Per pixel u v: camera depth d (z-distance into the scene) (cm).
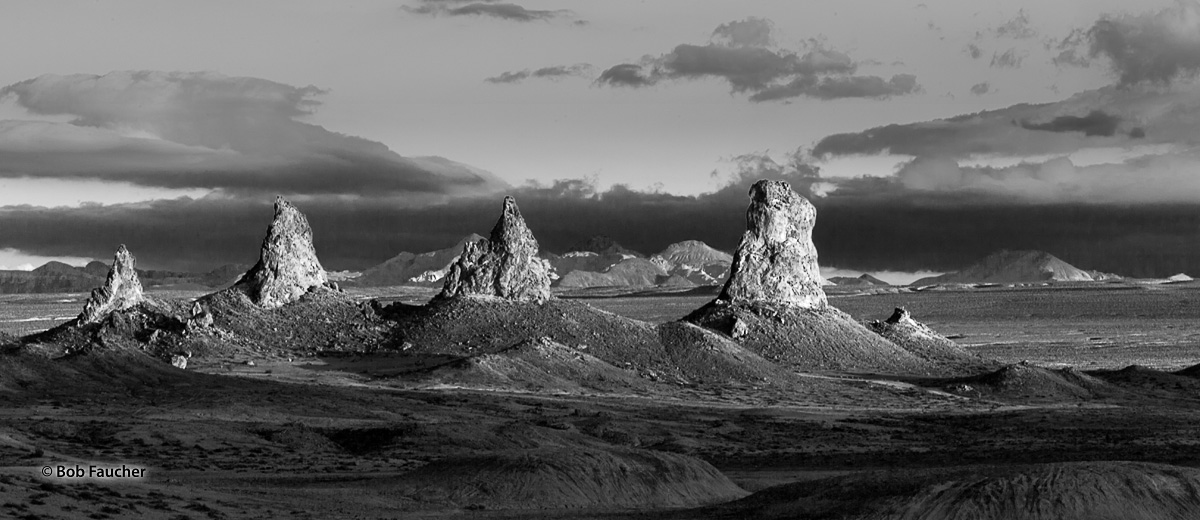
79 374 19900
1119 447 17850
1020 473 10338
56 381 19512
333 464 14112
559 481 11781
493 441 15850
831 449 17550
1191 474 10312
